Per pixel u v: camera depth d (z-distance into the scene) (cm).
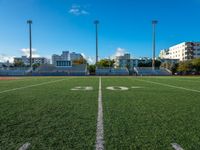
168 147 203
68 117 328
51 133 247
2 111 376
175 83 1316
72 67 5612
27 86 1027
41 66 5625
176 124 286
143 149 198
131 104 457
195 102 488
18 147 204
